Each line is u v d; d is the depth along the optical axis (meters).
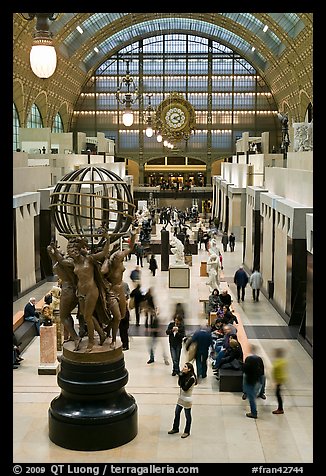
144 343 16.17
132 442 10.25
